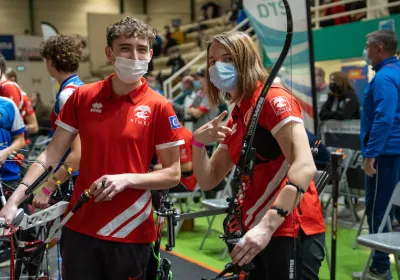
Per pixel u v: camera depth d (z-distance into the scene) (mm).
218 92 1965
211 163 2025
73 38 2838
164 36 13383
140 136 1895
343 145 5672
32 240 2256
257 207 1763
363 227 4879
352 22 6547
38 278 2279
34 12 14789
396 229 3879
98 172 1896
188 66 9859
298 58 4777
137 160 1899
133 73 1850
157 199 2158
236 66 1726
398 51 5910
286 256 1759
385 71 3469
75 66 2844
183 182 4980
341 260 4148
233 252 1436
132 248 1897
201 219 5590
